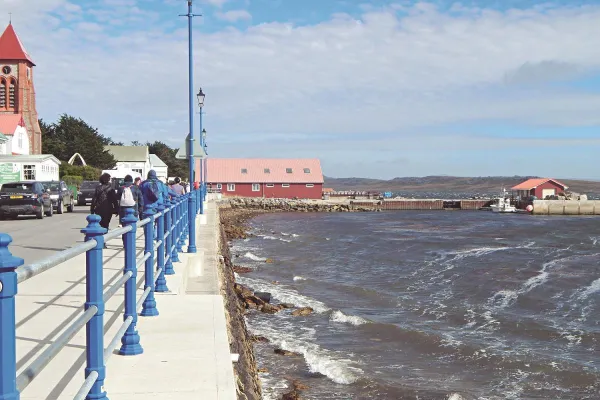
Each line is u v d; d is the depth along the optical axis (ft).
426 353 54.54
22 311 26.73
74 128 294.05
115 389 17.16
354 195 423.64
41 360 9.67
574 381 47.21
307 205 331.57
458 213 328.70
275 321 65.31
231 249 132.46
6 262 8.31
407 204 369.09
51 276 36.76
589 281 87.56
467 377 48.19
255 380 38.19
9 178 146.30
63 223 83.30
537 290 81.25
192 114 77.92
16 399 8.60
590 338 58.65
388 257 118.62
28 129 224.94
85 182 139.54
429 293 81.35
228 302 45.14
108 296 15.29
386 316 68.85
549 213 316.19
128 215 20.57
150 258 26.03
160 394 16.81
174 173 453.99
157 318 25.72
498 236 169.48
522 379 47.83
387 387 45.50
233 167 341.41
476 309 71.05
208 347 21.45
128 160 324.80
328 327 63.21
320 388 45.24
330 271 101.04
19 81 223.10
